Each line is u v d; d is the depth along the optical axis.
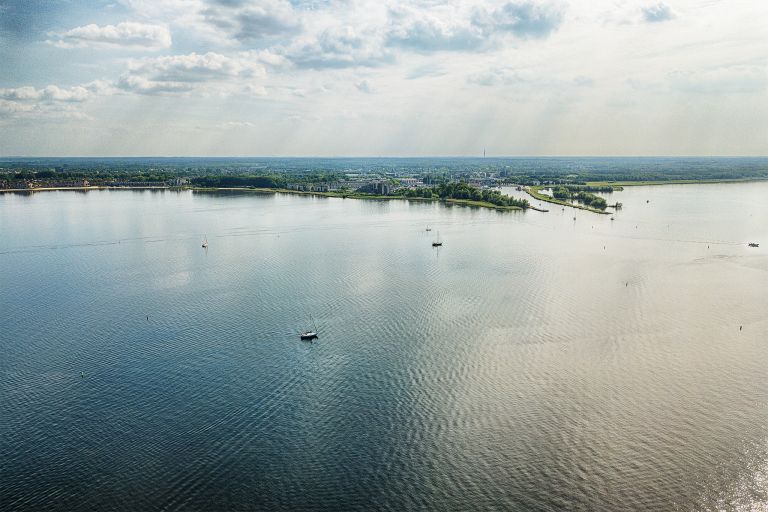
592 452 112.25
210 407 130.75
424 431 120.25
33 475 108.12
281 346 164.75
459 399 132.88
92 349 164.25
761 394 133.00
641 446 113.81
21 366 153.75
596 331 173.88
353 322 184.38
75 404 132.88
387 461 110.62
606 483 103.50
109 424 124.44
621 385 138.50
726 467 107.12
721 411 125.94
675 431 118.69
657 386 137.75
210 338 171.50
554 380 141.62
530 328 177.25
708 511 96.50
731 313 189.38
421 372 147.12
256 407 130.62
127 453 114.31
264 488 103.75
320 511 98.19
